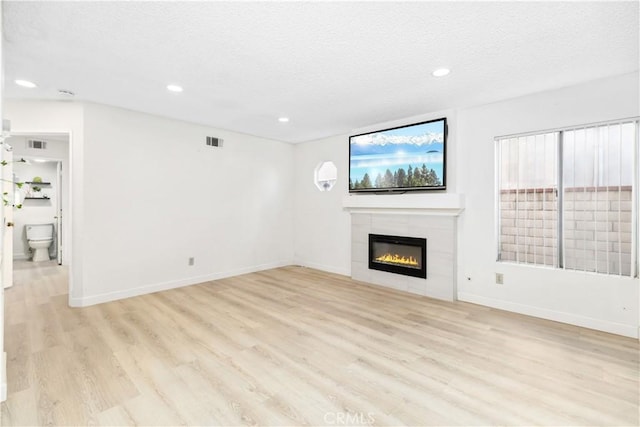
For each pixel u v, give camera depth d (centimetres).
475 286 367
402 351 249
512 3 178
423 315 329
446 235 379
